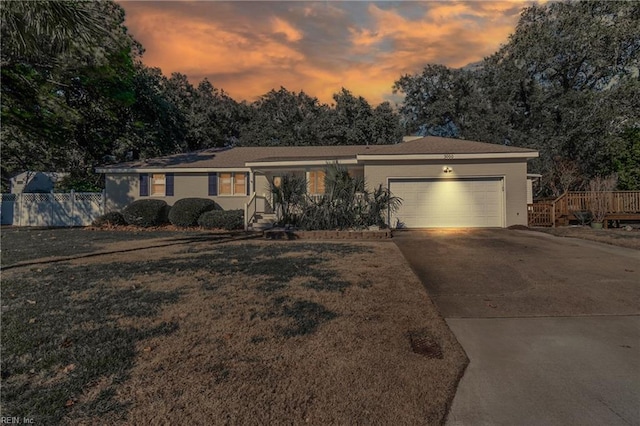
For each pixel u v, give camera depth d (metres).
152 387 2.94
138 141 24.97
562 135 24.41
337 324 4.22
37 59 7.43
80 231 15.91
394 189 15.22
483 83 31.02
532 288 5.89
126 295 5.36
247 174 18.80
